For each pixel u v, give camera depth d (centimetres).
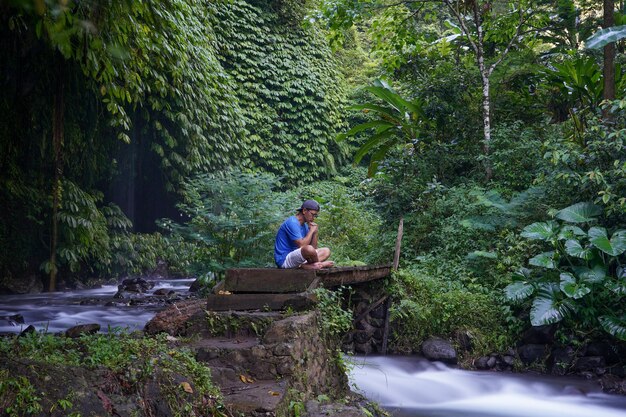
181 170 1766
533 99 1441
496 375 807
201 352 486
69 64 1372
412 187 1259
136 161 1809
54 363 353
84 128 1522
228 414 394
